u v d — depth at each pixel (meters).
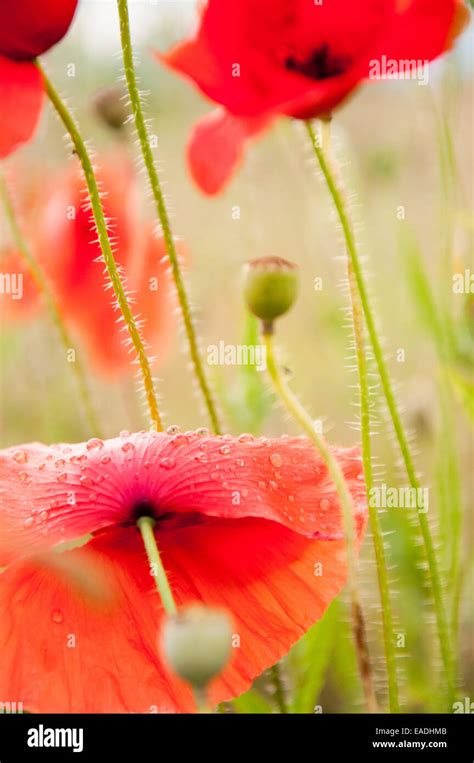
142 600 0.45
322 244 0.80
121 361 0.73
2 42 0.45
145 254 0.70
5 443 0.96
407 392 0.77
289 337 0.94
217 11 0.46
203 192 0.51
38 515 0.44
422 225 0.85
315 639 0.54
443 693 0.51
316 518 0.45
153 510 0.45
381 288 0.86
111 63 0.92
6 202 0.59
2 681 0.44
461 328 0.62
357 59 0.47
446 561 0.58
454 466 0.58
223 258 0.94
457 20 0.46
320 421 0.46
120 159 0.73
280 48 0.46
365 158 0.86
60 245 0.71
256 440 0.46
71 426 0.90
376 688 0.57
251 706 0.53
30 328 0.92
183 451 0.45
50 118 0.86
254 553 0.46
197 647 0.38
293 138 0.76
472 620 0.63
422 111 0.67
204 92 0.46
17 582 0.45
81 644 0.45
